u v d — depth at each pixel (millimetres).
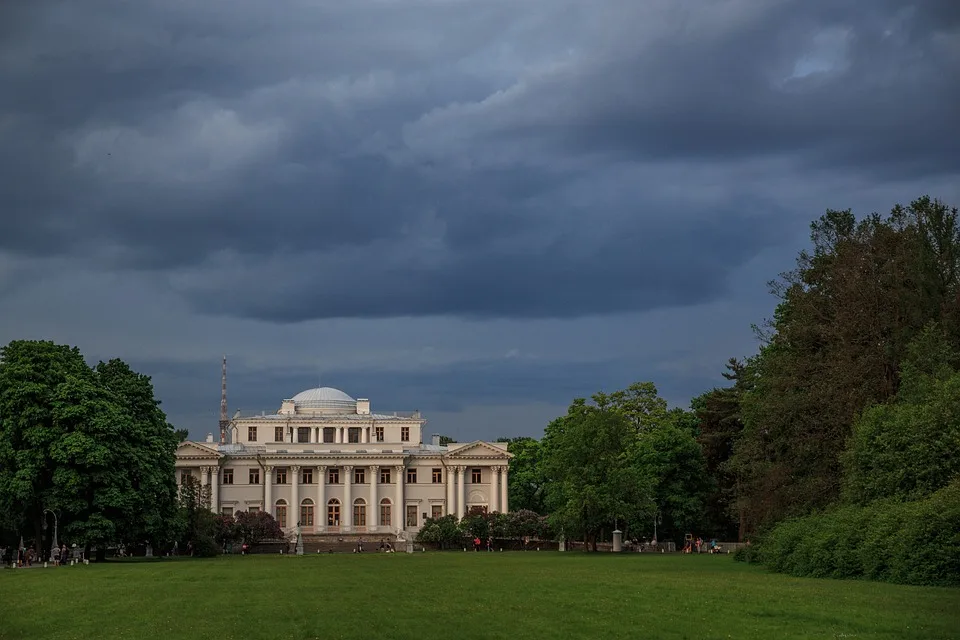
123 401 116812
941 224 88188
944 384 71188
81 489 107000
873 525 66562
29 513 109312
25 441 107312
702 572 77250
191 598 56219
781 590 56250
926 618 41969
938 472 69250
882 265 88000
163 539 122062
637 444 154250
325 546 184875
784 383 90750
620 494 131750
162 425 126625
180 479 196000
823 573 69250
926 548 60156
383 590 60219
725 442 149250
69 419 107188
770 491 91188
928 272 84500
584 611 46688
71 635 41281
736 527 156375
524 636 38688
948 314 82562
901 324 85125
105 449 106312
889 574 63375
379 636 39281
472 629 40875
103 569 89812
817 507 85438
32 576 79250
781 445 91562
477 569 84875
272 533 176250
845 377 84125
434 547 175625
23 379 107750
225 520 170000
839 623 41031
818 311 92750
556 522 136750
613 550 139125
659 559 106062
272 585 65750
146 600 55375
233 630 41750
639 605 48875
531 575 74375
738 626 40469
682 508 150625
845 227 99188
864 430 74875
